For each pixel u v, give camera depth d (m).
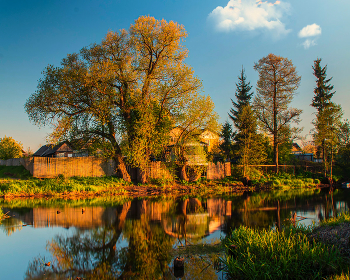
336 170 35.91
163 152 25.28
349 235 6.99
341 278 4.73
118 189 21.19
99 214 12.67
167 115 23.22
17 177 25.28
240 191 24.23
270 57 34.16
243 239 7.53
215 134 28.86
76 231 9.53
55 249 7.58
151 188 22.53
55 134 20.11
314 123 32.94
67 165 24.69
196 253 7.14
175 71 22.25
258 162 31.03
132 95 21.81
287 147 40.12
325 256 5.65
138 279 5.61
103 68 19.75
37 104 20.16
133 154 20.81
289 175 31.44
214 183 26.33
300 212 13.34
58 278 5.69
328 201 17.52
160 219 11.62
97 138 22.55
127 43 22.09
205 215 12.52
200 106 23.91
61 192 19.42
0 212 11.75
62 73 19.55
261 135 32.84
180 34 22.02
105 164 25.55
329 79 40.44
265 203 16.58
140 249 7.54
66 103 20.02
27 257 6.96
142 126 20.81
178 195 20.73
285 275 5.20
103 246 7.83
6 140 50.97
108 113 20.55
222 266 6.22
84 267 6.27
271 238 6.79
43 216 12.05
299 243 6.61
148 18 21.48
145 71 23.19
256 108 35.41
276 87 34.97
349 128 35.62
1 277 5.73
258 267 5.48
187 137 24.94
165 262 6.56
